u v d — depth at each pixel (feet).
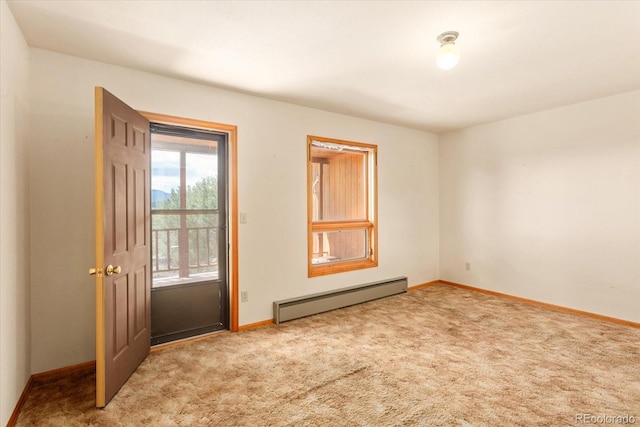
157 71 8.86
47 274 7.64
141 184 8.31
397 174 15.23
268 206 11.24
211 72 8.94
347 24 6.54
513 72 9.02
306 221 12.25
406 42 7.29
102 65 8.28
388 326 10.79
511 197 13.89
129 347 7.57
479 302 13.50
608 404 6.49
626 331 10.29
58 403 6.61
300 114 12.03
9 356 5.90
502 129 14.19
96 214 6.34
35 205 7.48
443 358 8.48
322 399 6.70
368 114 13.25
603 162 11.27
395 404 6.52
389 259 14.97
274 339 9.78
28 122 7.22
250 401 6.64
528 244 13.35
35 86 7.48
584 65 8.55
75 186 7.96
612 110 11.03
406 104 11.91
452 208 16.25
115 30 6.78
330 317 11.71
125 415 6.23
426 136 16.40
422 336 9.94
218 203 10.66
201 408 6.42
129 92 8.63
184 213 10.05
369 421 6.00
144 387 7.16
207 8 5.99
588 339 9.67
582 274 11.82
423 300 13.80
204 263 10.42
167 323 9.73
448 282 16.49
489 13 6.15
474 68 8.72
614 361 8.29
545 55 7.96
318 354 8.75
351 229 13.87
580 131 11.80
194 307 10.20
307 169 12.25
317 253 13.20
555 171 12.50
